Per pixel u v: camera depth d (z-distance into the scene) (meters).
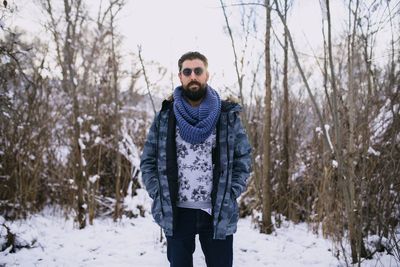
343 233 3.76
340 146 2.91
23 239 3.69
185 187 2.00
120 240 4.21
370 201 3.28
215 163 2.01
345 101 3.75
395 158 3.35
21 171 4.86
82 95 6.42
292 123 5.57
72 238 4.24
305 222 5.23
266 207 4.64
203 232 2.03
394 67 3.60
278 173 5.42
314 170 4.85
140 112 7.18
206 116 1.99
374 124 3.60
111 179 6.22
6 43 4.06
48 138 5.46
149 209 5.65
